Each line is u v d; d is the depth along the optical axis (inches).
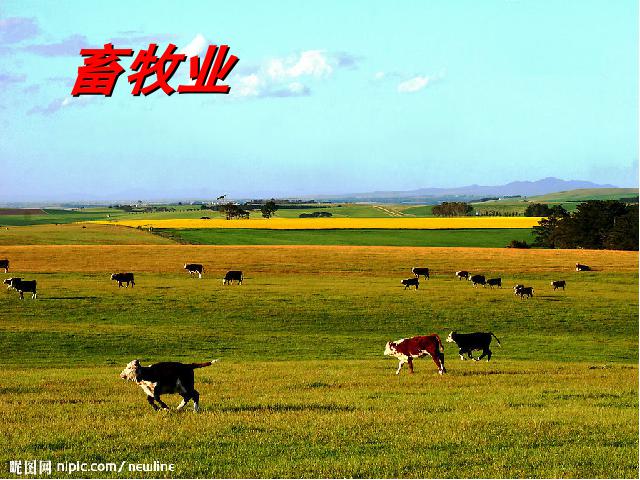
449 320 2054.6
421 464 547.2
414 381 1007.6
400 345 1109.1
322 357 1503.4
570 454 572.4
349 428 653.3
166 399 848.9
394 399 827.4
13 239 4702.3
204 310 2130.9
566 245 5359.3
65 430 650.2
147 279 2901.1
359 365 1295.5
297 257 3688.5
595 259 3678.6
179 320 1988.2
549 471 530.3
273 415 712.4
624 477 519.8
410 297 2394.2
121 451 585.3
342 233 5654.5
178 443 606.9
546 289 2709.2
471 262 3535.9
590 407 768.9
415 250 4067.4
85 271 3117.6
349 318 2049.7
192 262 3474.4
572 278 3061.0
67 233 5108.3
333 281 2871.6
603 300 2391.7
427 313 2135.8
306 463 550.0
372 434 631.8
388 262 3521.2
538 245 5502.0
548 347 1685.5
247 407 771.4
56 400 842.2
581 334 1902.1
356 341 1727.4
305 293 2453.2
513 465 546.0
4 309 2095.2
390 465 544.1
